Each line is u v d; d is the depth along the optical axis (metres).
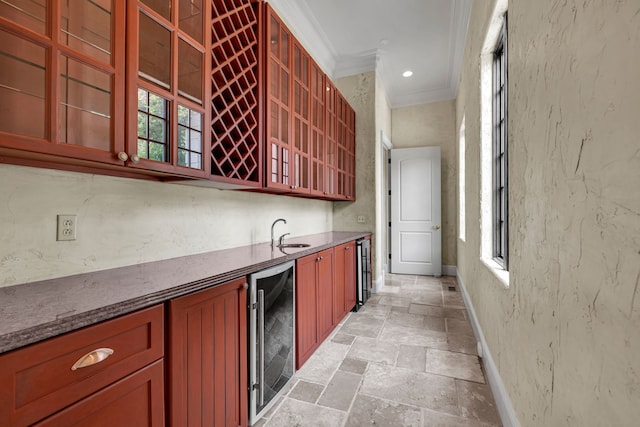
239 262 1.58
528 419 1.19
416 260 5.07
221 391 1.29
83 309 0.82
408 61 4.07
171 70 1.27
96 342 0.82
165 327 1.04
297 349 1.97
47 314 0.78
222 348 1.30
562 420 0.89
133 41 1.10
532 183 1.16
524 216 1.26
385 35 3.47
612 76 0.64
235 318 1.38
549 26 0.98
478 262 2.48
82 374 0.79
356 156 4.06
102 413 0.84
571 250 0.84
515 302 1.38
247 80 1.89
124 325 0.90
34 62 0.86
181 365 1.09
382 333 2.68
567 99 0.86
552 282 0.97
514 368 1.39
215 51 1.70
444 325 2.86
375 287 4.00
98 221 1.34
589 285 0.74
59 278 1.19
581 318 0.78
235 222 2.23
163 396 1.02
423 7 3.00
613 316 0.64
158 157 1.24
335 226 4.13
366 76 4.00
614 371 0.64
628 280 0.59
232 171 1.74
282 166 2.23
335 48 3.73
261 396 1.53
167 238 1.68
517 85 1.34
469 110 2.95
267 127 2.03
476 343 2.47
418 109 5.20
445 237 5.08
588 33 0.74
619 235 0.62
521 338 1.29
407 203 5.10
